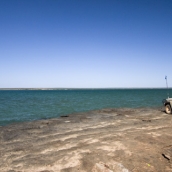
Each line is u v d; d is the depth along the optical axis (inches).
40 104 1250.6
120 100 1631.4
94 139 349.4
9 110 917.8
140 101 1502.2
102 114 741.9
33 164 237.3
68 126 498.3
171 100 700.0
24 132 433.1
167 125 481.7
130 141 325.1
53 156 263.7
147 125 485.1
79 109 954.1
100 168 203.0
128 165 223.5
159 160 238.2
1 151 293.6
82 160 242.8
